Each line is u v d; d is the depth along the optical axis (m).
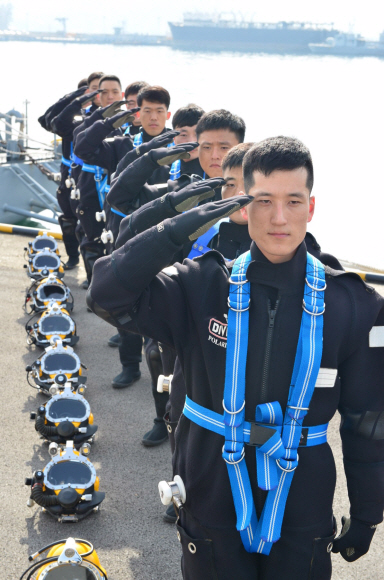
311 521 1.71
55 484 3.22
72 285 6.89
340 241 14.95
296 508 1.70
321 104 52.69
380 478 1.79
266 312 1.67
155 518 3.29
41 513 3.29
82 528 3.18
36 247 6.57
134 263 1.61
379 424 1.74
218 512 1.73
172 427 2.40
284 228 1.57
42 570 2.55
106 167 5.68
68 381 4.31
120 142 5.64
